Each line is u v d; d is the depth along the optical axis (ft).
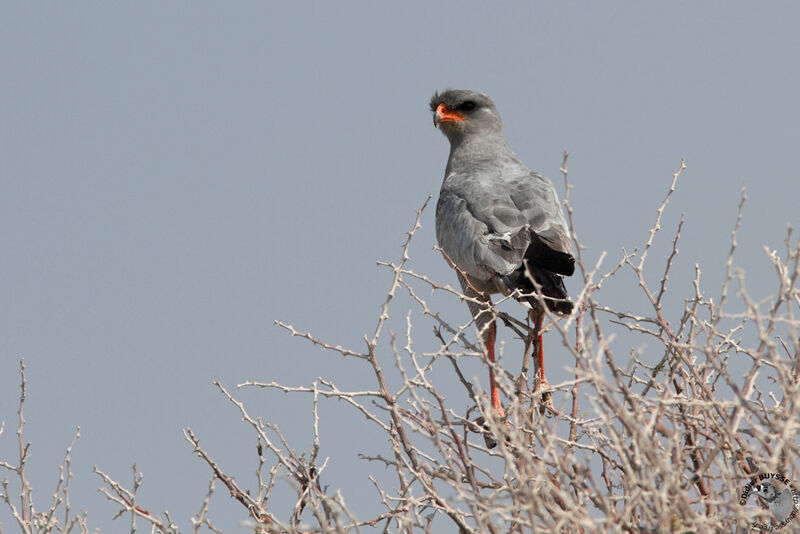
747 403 25.05
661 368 31.19
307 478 29.50
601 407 25.13
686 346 26.86
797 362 25.89
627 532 24.64
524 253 44.73
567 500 24.27
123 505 29.63
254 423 30.27
